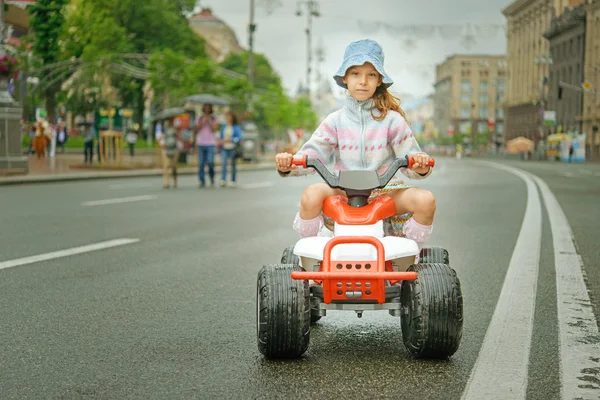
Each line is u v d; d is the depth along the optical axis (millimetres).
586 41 83812
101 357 4137
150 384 3670
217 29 144000
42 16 53469
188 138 33156
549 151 77062
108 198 15414
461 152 114188
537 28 103438
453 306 3949
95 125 33031
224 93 43438
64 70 54031
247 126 42500
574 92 87375
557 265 7465
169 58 43375
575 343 4473
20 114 22266
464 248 8648
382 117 4535
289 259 4887
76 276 6660
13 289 6055
